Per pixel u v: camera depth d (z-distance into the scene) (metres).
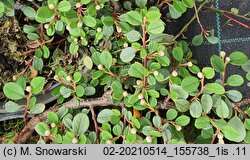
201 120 0.27
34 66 0.31
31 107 0.28
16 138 0.29
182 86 0.27
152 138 0.27
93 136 0.28
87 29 0.30
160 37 0.28
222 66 0.28
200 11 0.37
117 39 0.31
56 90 0.30
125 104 0.28
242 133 0.27
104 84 0.31
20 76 0.29
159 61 0.28
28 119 0.32
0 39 0.32
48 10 0.27
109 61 0.28
